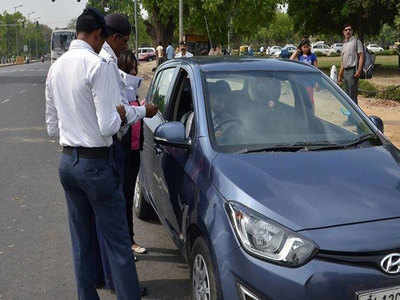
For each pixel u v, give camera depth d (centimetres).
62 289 425
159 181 445
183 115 445
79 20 328
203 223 318
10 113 1589
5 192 702
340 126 402
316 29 4028
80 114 318
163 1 3384
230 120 387
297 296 269
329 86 445
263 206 294
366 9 3272
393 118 1288
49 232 551
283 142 376
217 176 330
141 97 1848
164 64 559
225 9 3253
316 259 273
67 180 334
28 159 915
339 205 295
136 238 532
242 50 4250
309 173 327
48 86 349
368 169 338
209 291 310
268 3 3312
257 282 277
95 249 377
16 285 431
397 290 272
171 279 438
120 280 349
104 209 335
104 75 312
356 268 271
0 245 516
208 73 428
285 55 1831
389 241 276
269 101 410
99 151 323
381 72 3403
